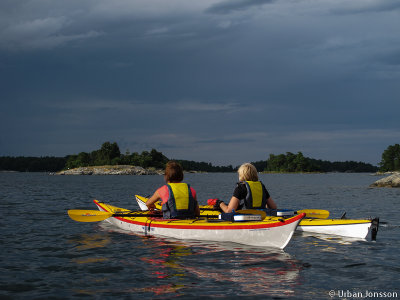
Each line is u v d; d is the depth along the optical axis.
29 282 4.76
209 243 7.24
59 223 10.02
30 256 6.20
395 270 5.42
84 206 15.09
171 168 7.93
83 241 7.50
